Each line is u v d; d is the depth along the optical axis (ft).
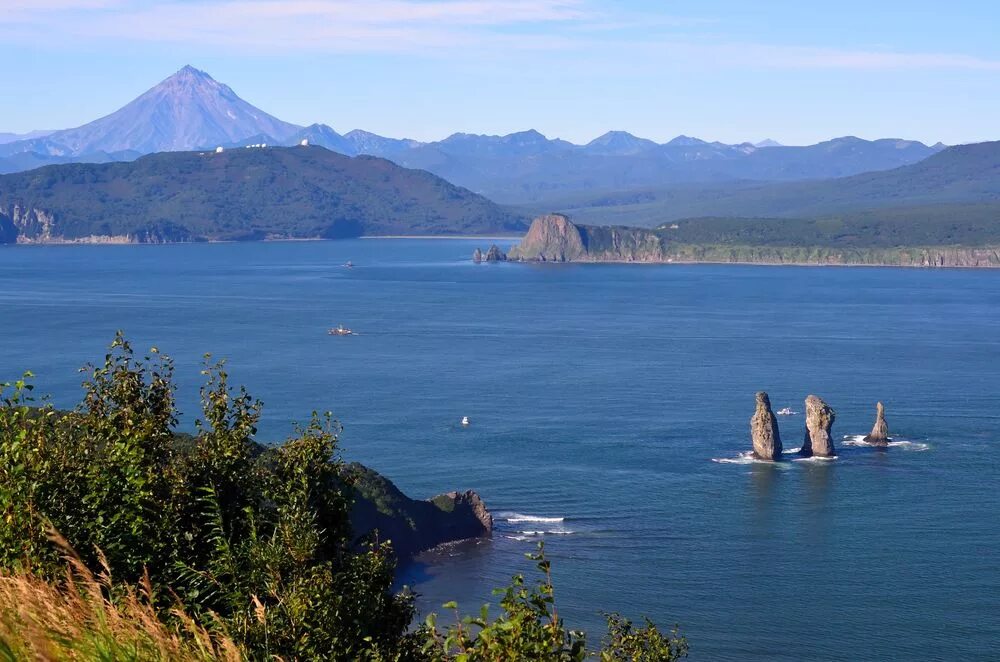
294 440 85.35
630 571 283.59
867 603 261.85
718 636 240.73
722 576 280.92
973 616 254.47
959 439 453.17
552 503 350.23
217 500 78.23
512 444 435.12
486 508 332.39
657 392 572.92
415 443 435.53
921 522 330.75
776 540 312.29
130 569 69.87
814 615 254.06
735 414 507.71
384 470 390.42
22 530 66.74
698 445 438.81
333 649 71.82
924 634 243.40
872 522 330.95
